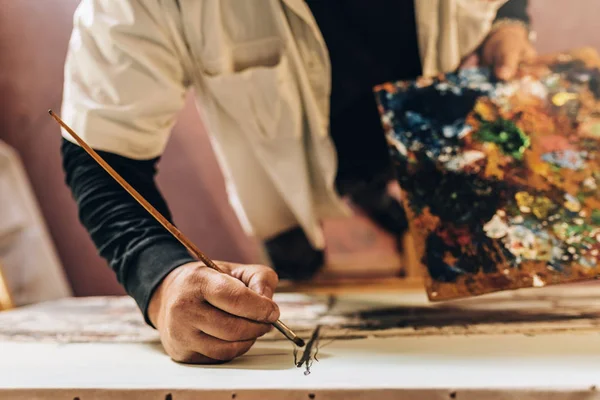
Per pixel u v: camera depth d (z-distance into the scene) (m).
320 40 0.90
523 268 0.68
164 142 0.92
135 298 0.68
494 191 0.76
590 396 0.46
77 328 0.85
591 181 0.75
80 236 2.05
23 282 1.85
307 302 0.99
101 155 0.79
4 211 1.86
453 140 0.82
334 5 0.90
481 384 0.48
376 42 0.94
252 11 0.90
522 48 0.97
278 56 0.92
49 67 2.00
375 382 0.50
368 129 1.03
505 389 0.47
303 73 0.93
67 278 2.05
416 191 0.78
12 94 2.02
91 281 2.06
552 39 1.93
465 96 0.87
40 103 2.02
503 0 0.97
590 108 0.83
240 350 0.59
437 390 0.47
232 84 0.92
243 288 0.58
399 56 0.96
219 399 0.50
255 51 0.92
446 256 0.72
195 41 0.89
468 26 0.97
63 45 2.00
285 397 0.49
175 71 0.90
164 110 0.88
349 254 2.06
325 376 0.52
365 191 1.55
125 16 0.82
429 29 0.92
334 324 0.78
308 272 1.35
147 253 0.69
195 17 0.86
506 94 0.86
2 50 2.00
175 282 0.62
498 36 0.98
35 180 2.04
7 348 0.72
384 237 2.04
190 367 0.59
